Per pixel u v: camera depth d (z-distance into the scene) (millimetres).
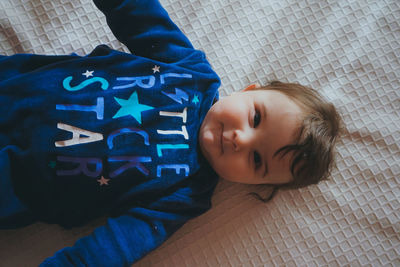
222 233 855
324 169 768
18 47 876
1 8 871
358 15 964
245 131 723
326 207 875
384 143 903
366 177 889
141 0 795
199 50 864
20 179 694
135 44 801
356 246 857
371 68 939
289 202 877
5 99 693
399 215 872
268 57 944
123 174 715
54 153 679
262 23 957
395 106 923
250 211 872
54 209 721
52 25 898
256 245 851
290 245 853
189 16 946
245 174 751
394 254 855
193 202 776
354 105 922
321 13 964
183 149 757
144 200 756
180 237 844
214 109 759
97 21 917
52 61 766
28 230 810
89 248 688
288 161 735
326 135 749
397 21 960
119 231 710
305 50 948
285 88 802
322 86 933
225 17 954
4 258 789
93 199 728
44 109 689
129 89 738
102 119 707
